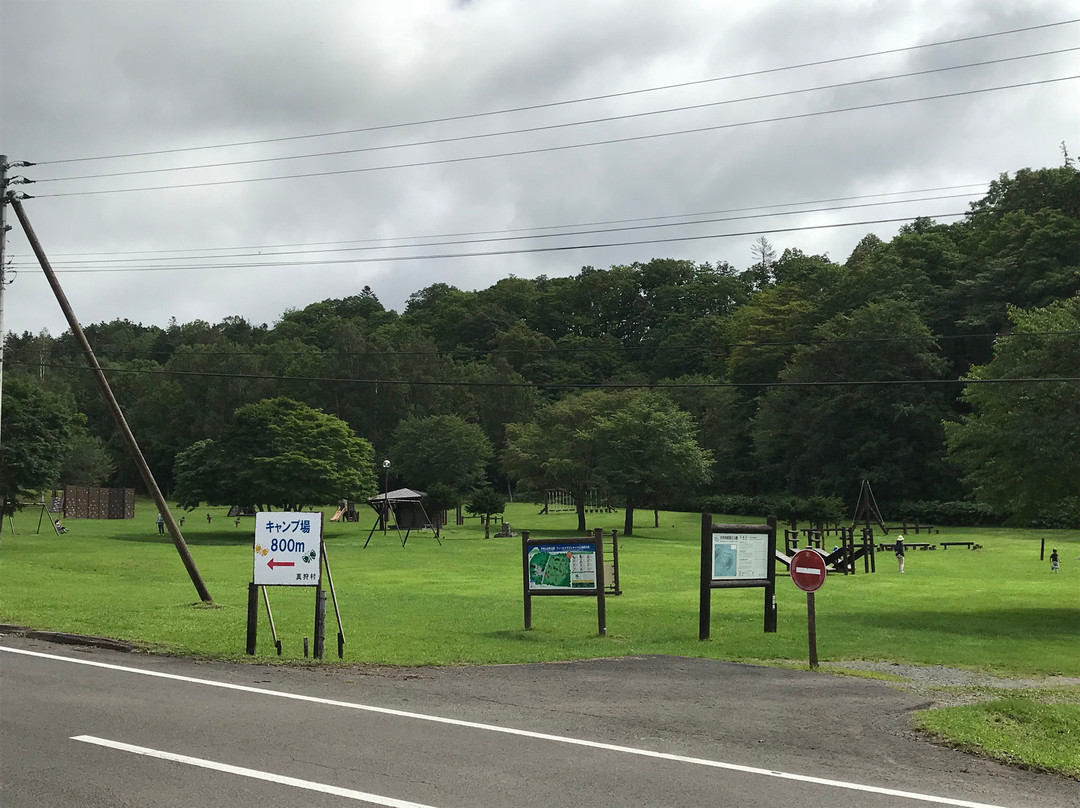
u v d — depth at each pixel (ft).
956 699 40.63
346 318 542.16
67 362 463.83
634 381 414.21
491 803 23.63
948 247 338.54
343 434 233.14
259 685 39.14
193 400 419.13
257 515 48.70
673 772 27.12
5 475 186.39
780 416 322.55
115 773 25.53
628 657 52.70
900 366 294.25
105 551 153.79
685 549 184.44
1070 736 33.45
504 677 43.73
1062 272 280.51
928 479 293.23
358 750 28.55
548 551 65.26
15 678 39.24
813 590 51.24
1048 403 90.27
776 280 474.49
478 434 354.13
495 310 484.33
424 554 166.30
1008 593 104.68
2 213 79.82
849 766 28.68
